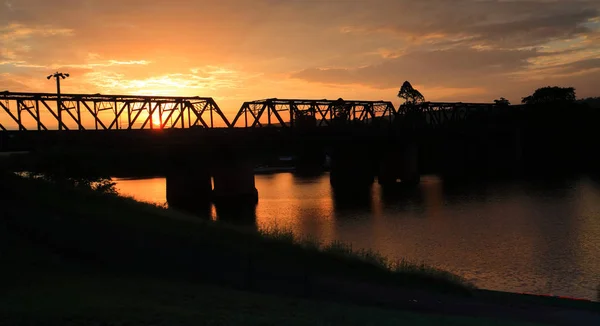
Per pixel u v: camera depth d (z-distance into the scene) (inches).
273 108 3395.7
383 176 4099.4
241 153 3139.8
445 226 1883.6
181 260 694.5
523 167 4877.0
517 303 689.0
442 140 4530.0
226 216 2298.2
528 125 5007.4
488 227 1828.2
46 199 937.5
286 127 3430.1
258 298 522.6
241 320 389.4
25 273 510.6
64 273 538.3
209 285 582.9
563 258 1307.8
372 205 2618.1
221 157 3083.2
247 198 3100.4
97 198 1087.0
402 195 3053.6
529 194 2812.5
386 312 526.0
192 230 885.2
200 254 740.7
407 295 674.2
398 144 4003.4
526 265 1236.5
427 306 624.1
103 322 340.5
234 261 732.0
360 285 698.8
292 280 674.2
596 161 4815.5
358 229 1873.8
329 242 1563.7
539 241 1541.6
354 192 3363.7
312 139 3410.4
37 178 1222.3
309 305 515.5
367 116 4124.0
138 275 587.8
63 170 1380.4
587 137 4913.9
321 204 2731.3
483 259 1314.0
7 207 815.7
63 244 664.4
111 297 434.3
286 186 4010.8
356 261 835.4
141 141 2623.0
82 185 1349.7
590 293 980.6
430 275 811.4
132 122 2721.5
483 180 3836.1
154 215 1005.8
